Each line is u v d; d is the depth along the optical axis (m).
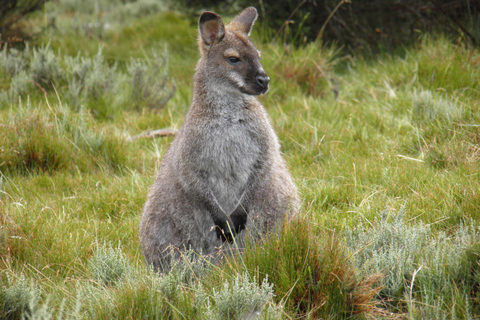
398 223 10.62
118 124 20.28
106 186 15.84
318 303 8.84
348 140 16.77
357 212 12.12
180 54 29.72
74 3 41.44
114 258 10.38
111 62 28.44
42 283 10.13
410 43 24.25
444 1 24.12
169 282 9.11
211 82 11.61
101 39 32.28
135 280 9.43
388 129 17.20
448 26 23.30
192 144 11.23
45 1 28.19
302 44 24.77
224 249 11.16
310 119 18.59
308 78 22.16
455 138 14.99
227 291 8.56
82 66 22.09
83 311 9.12
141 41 32.16
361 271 9.22
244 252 10.11
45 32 30.69
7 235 11.56
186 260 10.31
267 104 21.02
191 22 29.45
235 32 12.03
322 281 8.92
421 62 20.69
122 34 33.91
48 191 15.41
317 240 9.64
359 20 25.80
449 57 20.34
